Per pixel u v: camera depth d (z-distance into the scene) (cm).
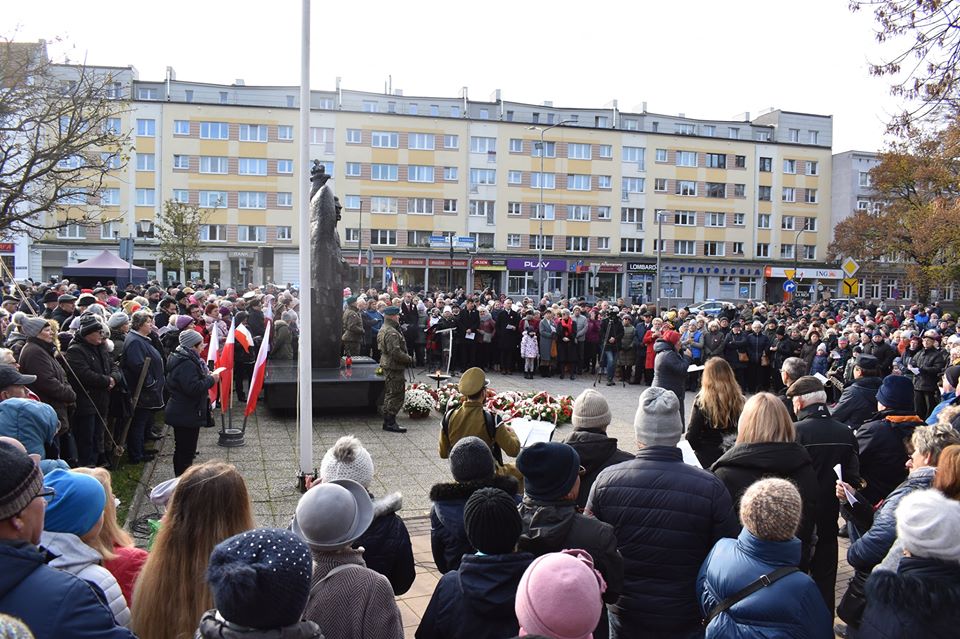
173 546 273
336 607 267
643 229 5841
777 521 281
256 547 202
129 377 843
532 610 213
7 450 221
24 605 208
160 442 993
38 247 4666
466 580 278
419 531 673
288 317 1426
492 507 282
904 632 254
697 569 333
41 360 664
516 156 5531
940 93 880
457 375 1770
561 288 5697
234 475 291
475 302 1898
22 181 1442
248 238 5075
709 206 5988
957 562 260
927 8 838
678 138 5881
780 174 6162
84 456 769
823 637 274
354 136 5234
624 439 1123
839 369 1400
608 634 324
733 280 6041
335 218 1279
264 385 1145
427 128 5347
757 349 1698
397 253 5284
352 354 1429
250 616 192
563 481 320
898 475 527
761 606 274
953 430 409
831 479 455
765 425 402
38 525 226
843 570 603
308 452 768
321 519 278
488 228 5494
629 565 338
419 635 300
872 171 4219
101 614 220
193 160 4959
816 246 6262
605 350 1719
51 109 1460
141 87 5431
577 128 5650
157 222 4891
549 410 1185
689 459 471
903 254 4403
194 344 753
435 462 922
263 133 5059
